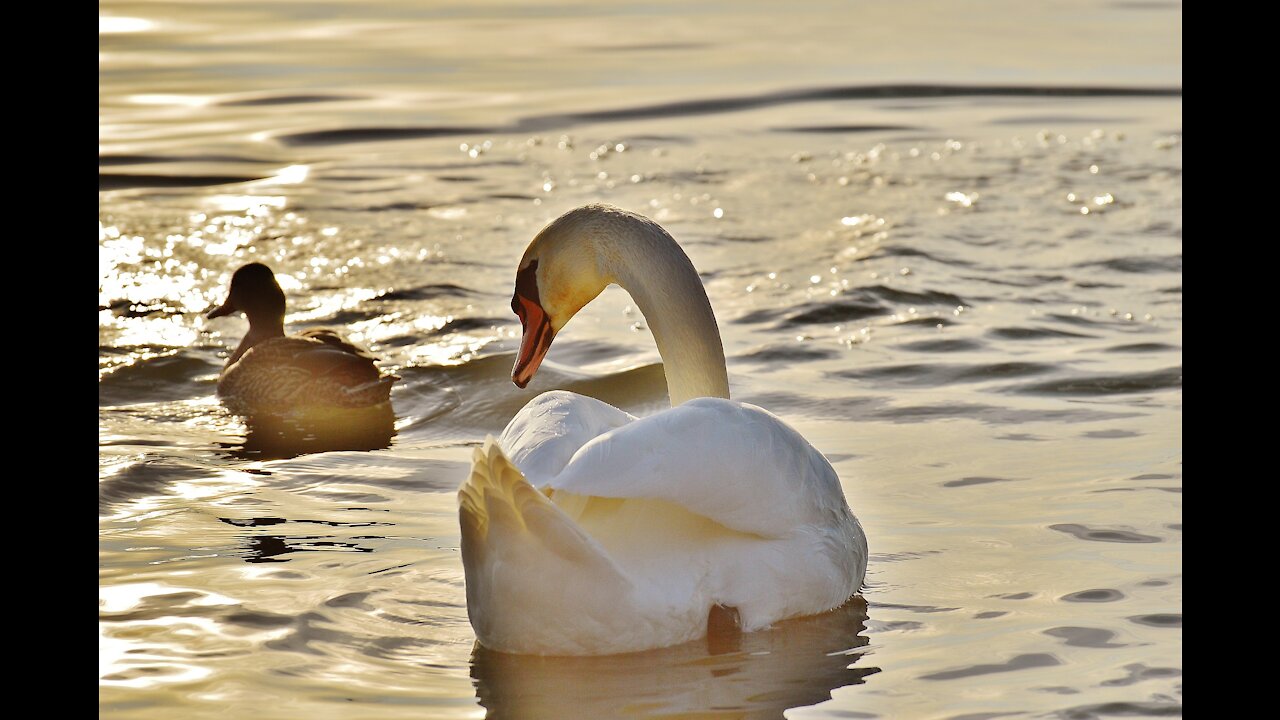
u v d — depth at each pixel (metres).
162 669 7.44
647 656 7.50
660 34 33.19
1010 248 18.11
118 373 14.46
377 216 20.05
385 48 31.23
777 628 7.97
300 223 19.72
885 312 15.69
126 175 21.95
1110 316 15.34
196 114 25.64
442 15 35.19
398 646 7.77
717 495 7.57
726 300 16.23
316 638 7.87
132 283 17.38
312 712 6.94
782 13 35.97
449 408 13.46
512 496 6.90
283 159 23.08
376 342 15.44
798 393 13.09
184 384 14.34
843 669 7.43
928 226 19.19
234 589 8.60
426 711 6.95
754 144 24.22
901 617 8.19
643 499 7.71
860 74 29.22
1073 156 23.11
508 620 7.27
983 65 29.97
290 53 30.50
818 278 16.95
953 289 16.42
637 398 13.38
